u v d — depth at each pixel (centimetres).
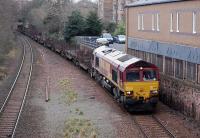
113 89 3359
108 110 2959
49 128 2506
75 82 4153
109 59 3459
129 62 2947
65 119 2700
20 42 9094
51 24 8725
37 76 4603
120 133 2389
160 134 2366
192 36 2825
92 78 4441
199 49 2712
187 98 2761
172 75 3192
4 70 4984
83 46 5081
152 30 3600
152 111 2944
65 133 2361
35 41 9962
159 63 3484
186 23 2917
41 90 3744
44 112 2911
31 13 11569
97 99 3331
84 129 2428
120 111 2938
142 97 2912
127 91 2894
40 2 11756
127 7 4284
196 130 2428
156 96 2941
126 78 2903
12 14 7631
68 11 9231
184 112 2814
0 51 5484
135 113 2914
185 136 2311
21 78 4475
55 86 3934
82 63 5100
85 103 3184
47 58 6494
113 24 8725
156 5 3472
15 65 5538
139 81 2905
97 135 2348
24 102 3238
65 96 3428
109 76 3428
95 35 6769
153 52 3594
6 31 6231
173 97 3002
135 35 4094
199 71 2730
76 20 6681
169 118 2727
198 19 2730
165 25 3300
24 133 2411
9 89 3803
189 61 2869
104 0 9931
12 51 6919
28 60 6100
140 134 2369
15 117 2789
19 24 12638
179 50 3038
